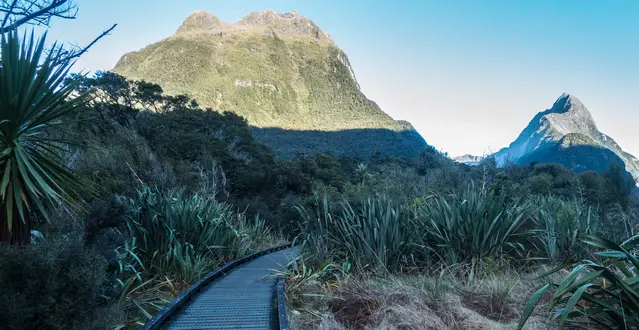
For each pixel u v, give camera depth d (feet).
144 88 165.68
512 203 25.84
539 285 16.97
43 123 16.48
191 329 14.05
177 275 22.50
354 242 23.20
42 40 16.24
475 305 16.31
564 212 24.53
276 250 47.60
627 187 109.70
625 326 10.23
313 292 18.79
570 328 12.92
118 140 43.19
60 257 12.94
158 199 24.43
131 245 21.12
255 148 198.49
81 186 17.60
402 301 15.97
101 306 14.62
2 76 14.98
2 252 11.58
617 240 20.56
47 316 11.53
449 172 80.69
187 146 122.52
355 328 14.74
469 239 22.12
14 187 14.62
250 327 14.37
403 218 24.14
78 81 17.35
